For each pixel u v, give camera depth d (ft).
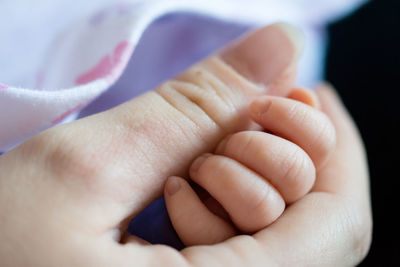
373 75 0.94
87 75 0.64
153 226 0.60
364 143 0.88
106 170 0.56
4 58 0.65
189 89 0.61
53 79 0.65
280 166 0.58
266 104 0.60
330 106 0.74
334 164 0.65
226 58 0.64
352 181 0.64
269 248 0.57
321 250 0.58
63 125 0.58
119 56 0.62
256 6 0.73
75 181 0.55
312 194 0.62
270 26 0.64
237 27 0.73
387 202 0.81
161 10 0.66
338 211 0.60
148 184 0.58
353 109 0.92
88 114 0.68
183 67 0.74
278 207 0.58
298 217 0.59
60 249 0.54
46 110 0.60
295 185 0.58
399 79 0.92
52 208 0.55
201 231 0.58
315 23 0.81
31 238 0.54
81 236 0.55
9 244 0.54
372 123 0.89
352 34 0.96
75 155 0.56
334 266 0.59
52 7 0.66
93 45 0.64
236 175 0.57
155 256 0.56
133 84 0.71
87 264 0.54
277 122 0.60
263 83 0.63
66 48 0.66
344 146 0.68
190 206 0.58
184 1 0.67
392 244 0.78
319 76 0.88
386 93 0.92
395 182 0.83
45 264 0.54
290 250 0.57
